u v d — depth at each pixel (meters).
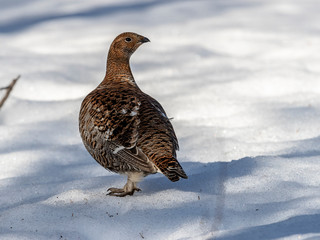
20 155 13.12
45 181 11.59
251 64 20.05
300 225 7.80
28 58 21.08
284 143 12.59
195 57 21.25
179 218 8.68
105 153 9.45
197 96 17.05
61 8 29.55
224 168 10.63
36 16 28.05
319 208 8.57
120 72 11.18
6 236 8.43
